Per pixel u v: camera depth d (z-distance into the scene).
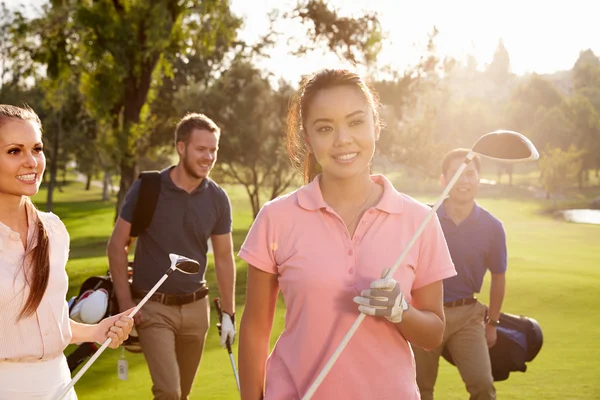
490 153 2.44
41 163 3.10
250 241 2.64
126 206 5.04
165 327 4.99
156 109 33.00
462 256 5.04
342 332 2.48
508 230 38.59
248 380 2.74
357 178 2.60
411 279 2.55
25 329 2.97
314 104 2.51
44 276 3.01
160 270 5.02
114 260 5.01
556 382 6.54
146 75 26.03
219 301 5.42
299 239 2.55
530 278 14.58
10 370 2.94
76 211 55.28
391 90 26.05
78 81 27.95
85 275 17.44
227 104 30.80
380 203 2.55
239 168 33.22
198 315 5.12
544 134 101.94
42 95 46.72
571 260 21.20
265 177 32.47
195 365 5.31
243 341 2.73
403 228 2.57
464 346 5.04
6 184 3.01
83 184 105.69
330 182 2.61
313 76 2.58
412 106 27.47
